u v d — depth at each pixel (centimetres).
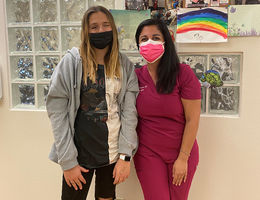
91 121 127
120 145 131
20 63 181
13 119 183
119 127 134
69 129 125
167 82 127
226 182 166
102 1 167
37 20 175
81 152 128
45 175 186
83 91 125
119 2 162
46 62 178
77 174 126
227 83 160
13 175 190
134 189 176
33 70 179
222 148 163
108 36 126
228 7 151
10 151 187
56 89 121
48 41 175
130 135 130
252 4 149
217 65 161
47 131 180
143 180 136
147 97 131
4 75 180
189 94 128
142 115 135
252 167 162
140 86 136
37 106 181
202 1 153
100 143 128
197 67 163
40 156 184
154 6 160
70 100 125
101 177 143
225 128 162
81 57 127
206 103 164
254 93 156
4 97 182
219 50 156
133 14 160
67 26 171
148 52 127
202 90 164
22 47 179
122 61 137
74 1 169
